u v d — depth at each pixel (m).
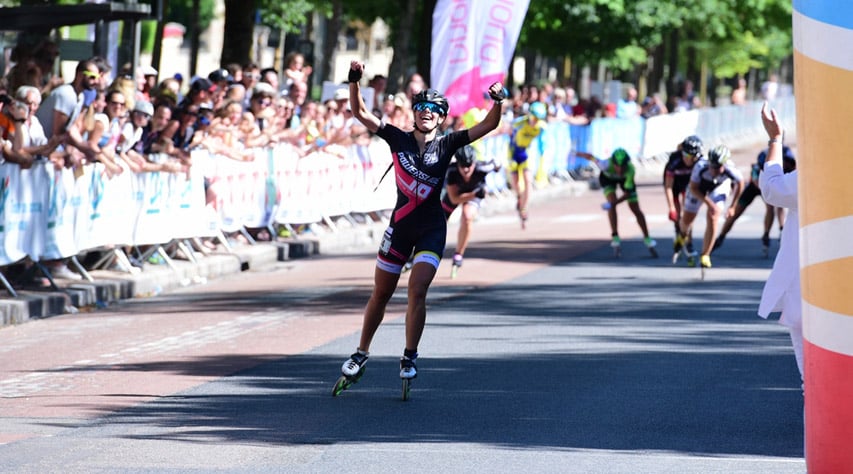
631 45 89.25
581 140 76.00
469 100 48.62
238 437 17.48
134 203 33.97
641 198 67.25
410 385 20.66
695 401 19.77
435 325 27.53
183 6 128.12
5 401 20.23
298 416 18.84
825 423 11.80
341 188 46.69
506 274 37.03
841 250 11.53
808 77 11.52
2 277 29.38
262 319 28.81
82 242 31.83
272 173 41.94
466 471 15.45
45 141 30.33
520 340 25.48
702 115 100.06
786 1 99.00
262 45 97.88
